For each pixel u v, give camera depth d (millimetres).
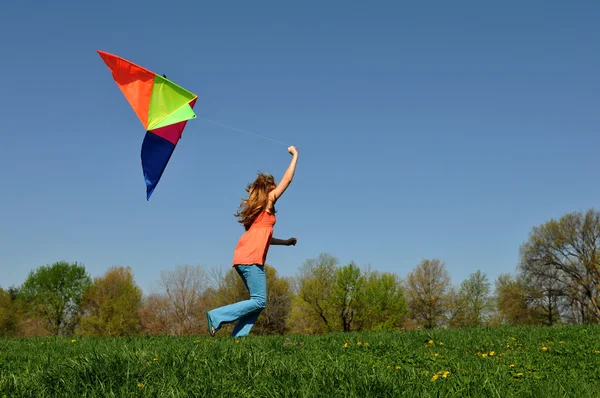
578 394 4301
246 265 6629
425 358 6684
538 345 8656
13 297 66875
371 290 52531
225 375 4520
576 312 51125
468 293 60906
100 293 59344
